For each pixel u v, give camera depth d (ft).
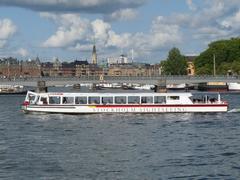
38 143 208.44
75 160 171.01
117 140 215.31
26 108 336.29
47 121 295.69
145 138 221.25
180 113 330.75
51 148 195.11
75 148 194.70
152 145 201.26
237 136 226.38
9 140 218.38
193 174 150.30
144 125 271.69
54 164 164.66
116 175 149.89
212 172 152.56
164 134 234.58
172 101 330.75
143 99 329.93
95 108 327.47
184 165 162.40
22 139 221.25
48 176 148.66
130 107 328.29
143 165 162.71
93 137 225.35
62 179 145.38
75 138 222.48
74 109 328.08
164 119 301.02
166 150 189.16
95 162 167.73
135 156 177.47
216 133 237.45
